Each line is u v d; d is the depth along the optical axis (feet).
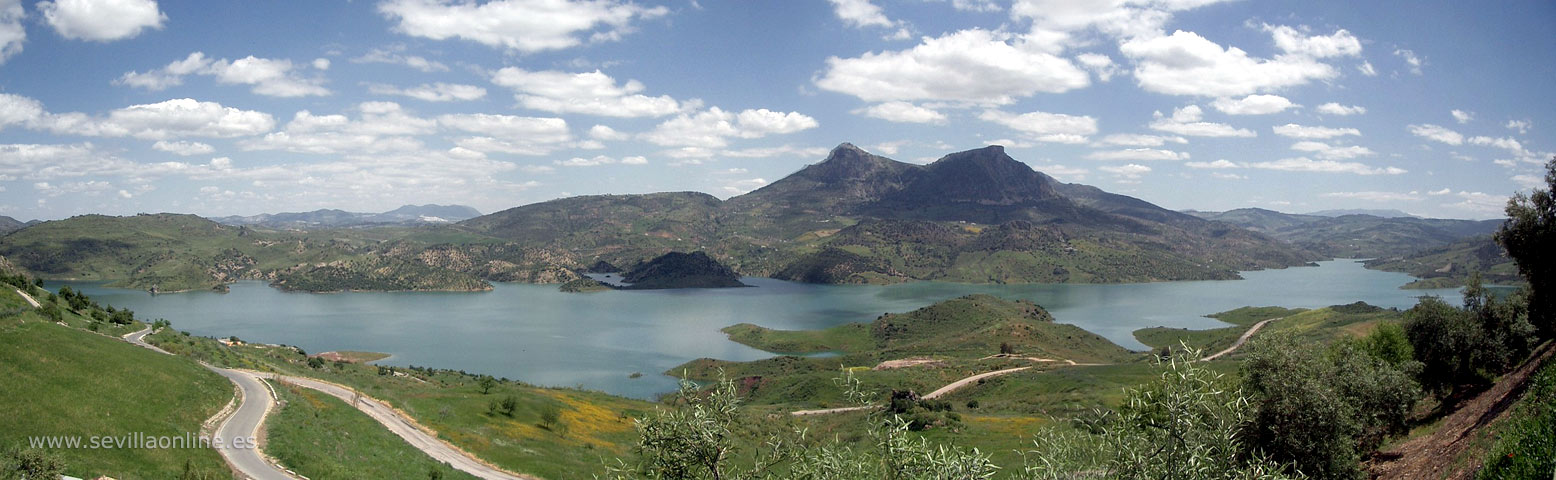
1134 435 58.75
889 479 54.39
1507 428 97.14
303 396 198.08
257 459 141.18
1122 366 497.46
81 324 265.34
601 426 262.06
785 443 60.95
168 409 152.25
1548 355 132.36
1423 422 168.55
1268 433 100.42
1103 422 62.49
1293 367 100.89
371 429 184.85
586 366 603.26
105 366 157.48
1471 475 93.56
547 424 244.63
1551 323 173.88
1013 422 265.75
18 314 204.64
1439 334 205.36
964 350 655.35
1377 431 130.00
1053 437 63.82
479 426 220.23
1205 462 57.41
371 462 160.04
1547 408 88.17
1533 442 79.36
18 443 115.75
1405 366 137.59
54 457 109.81
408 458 170.81
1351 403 116.26
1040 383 442.09
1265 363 103.81
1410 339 212.23
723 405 58.39
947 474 52.37
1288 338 109.29
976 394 447.83
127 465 121.08
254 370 254.88
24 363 143.95
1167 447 56.18
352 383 263.90
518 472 183.01
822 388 466.29
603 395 362.74
